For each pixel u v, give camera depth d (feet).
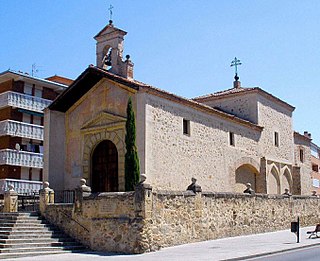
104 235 62.13
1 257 53.93
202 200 72.08
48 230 66.33
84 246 64.23
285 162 120.37
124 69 84.23
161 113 77.41
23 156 132.67
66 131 89.20
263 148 110.01
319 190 204.23
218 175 90.89
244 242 70.74
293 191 124.06
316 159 205.77
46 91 145.18
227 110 113.91
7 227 63.52
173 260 49.70
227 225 77.82
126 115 79.41
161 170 75.51
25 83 139.44
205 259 50.14
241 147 100.73
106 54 88.58
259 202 88.38
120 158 79.20
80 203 65.82
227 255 54.13
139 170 70.85
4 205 76.38
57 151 87.66
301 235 84.58
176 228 65.67
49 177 85.56
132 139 70.95
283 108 124.06
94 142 84.02
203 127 88.12
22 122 136.26
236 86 127.03
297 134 134.00
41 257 55.36
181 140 81.30
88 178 83.92
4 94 132.98
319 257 53.88
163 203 63.52
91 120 84.38
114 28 86.17
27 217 68.39
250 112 110.11
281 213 96.07
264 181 107.34
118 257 54.54
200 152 86.17
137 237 58.70
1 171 130.82
